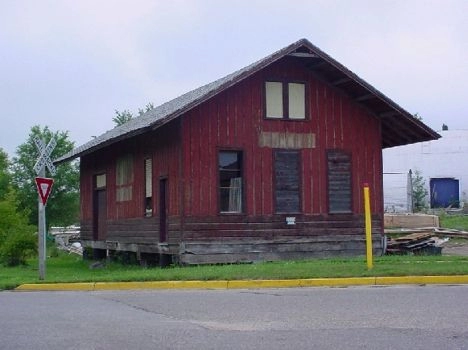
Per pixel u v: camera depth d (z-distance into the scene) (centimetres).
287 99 2319
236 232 2208
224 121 2230
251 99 2272
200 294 1458
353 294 1384
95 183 3145
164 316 1108
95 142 2908
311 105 2348
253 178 2248
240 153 2258
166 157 2294
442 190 5375
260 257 2227
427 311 1110
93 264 2689
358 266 1803
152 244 2406
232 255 2195
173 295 1448
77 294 1534
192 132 2189
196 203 2173
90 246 3120
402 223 3478
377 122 2434
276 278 1634
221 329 964
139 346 850
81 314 1145
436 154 5388
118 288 1650
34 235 2545
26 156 4459
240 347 834
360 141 2402
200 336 910
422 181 5372
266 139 2277
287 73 2325
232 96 2247
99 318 1091
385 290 1464
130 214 2642
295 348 824
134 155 2609
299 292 1457
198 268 1916
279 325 992
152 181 2419
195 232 2164
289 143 2305
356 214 2367
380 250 2381
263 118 2280
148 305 1263
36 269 2391
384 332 923
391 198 5262
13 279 1806
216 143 2214
